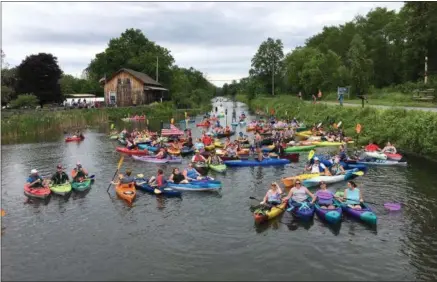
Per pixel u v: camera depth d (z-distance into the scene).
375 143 32.88
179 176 21.11
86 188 21.08
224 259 13.01
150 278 11.92
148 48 101.75
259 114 82.12
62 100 81.38
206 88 173.38
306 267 12.39
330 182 21.30
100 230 15.60
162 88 89.69
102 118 63.28
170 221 16.36
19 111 53.50
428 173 23.06
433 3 45.62
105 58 96.06
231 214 17.03
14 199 19.84
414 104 41.28
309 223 15.80
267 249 13.65
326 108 49.09
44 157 31.33
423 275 11.88
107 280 11.88
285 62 106.75
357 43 78.06
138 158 29.34
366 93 64.94
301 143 33.81
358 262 12.67
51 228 15.92
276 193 17.36
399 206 17.05
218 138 41.38
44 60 74.25
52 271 12.48
